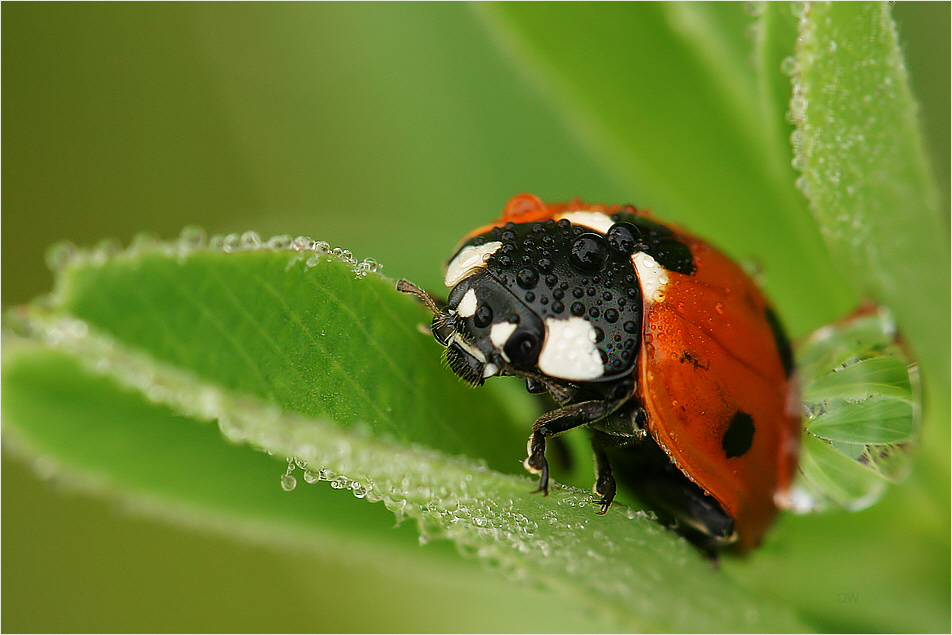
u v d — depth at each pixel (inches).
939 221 1.8
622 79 1.9
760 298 1.8
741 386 1.8
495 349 1.8
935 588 1.8
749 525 1.8
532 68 1.9
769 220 1.9
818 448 1.8
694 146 1.9
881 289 1.8
